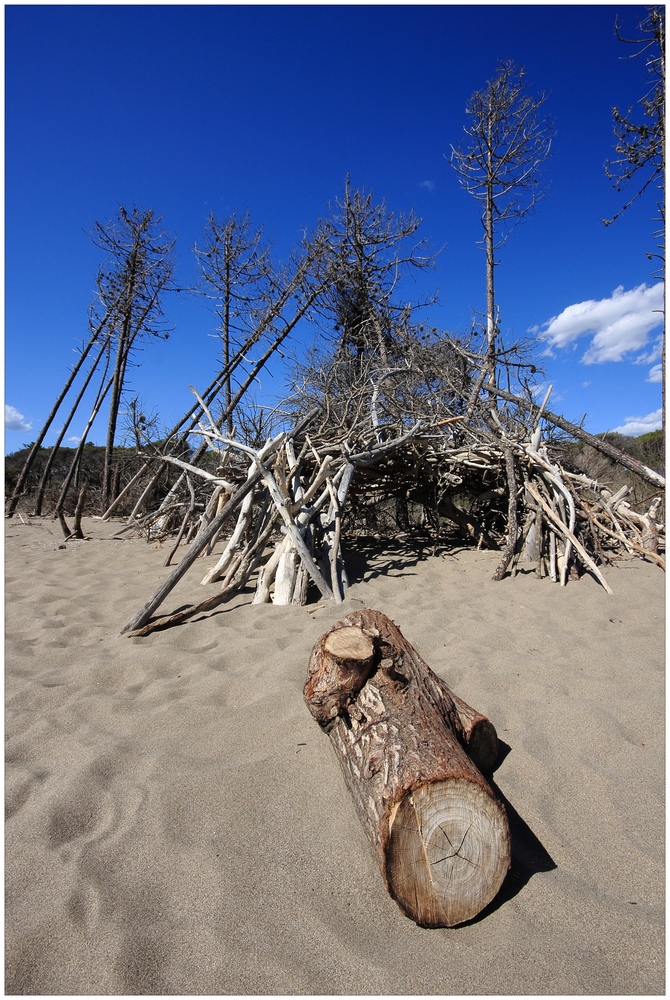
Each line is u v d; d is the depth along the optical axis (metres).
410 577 6.34
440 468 7.95
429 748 1.96
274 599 5.19
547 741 2.77
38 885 1.93
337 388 10.94
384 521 10.05
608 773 2.54
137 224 15.98
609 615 4.80
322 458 6.61
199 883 1.94
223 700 3.27
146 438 11.81
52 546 9.01
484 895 1.81
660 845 2.13
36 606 5.36
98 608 5.32
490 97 13.05
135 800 2.37
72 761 2.66
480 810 1.82
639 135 10.03
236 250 14.85
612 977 1.63
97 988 1.58
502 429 7.81
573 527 6.16
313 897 1.89
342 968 1.65
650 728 2.90
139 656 3.90
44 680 3.61
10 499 15.48
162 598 4.68
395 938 1.76
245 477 7.14
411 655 2.60
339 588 5.48
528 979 1.62
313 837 2.17
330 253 14.68
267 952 1.69
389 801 1.80
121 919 1.79
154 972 1.63
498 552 7.68
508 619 4.67
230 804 2.34
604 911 1.85
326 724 2.47
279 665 3.57
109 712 3.14
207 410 7.45
